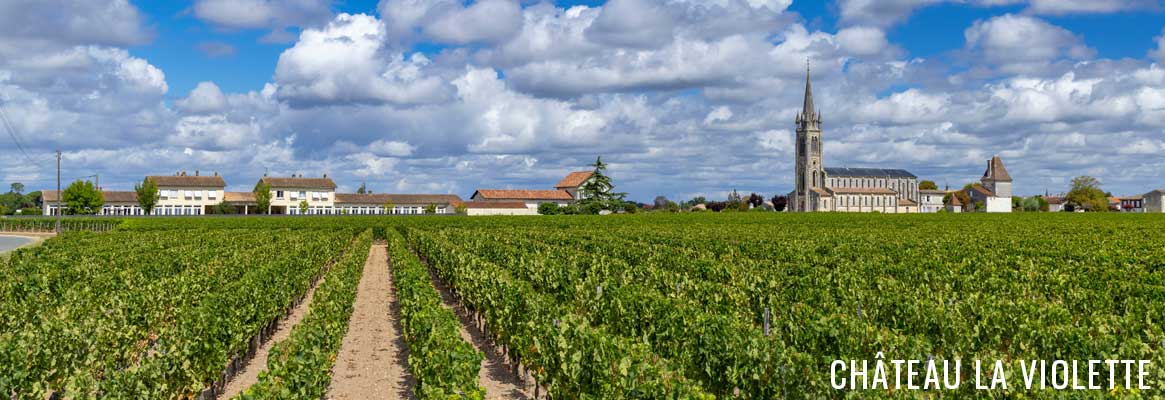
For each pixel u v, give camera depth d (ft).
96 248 130.41
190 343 50.21
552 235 179.83
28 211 425.28
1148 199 607.78
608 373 45.11
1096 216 336.49
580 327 51.31
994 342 53.98
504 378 59.41
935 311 57.47
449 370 46.39
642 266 95.20
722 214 334.85
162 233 191.21
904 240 149.48
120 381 42.63
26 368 46.52
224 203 411.95
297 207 422.41
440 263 113.80
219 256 115.34
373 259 160.45
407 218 287.28
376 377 57.93
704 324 53.01
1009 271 87.71
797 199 634.43
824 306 65.05
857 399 39.70
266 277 79.20
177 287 75.36
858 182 650.84
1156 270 96.48
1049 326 52.90
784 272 86.02
